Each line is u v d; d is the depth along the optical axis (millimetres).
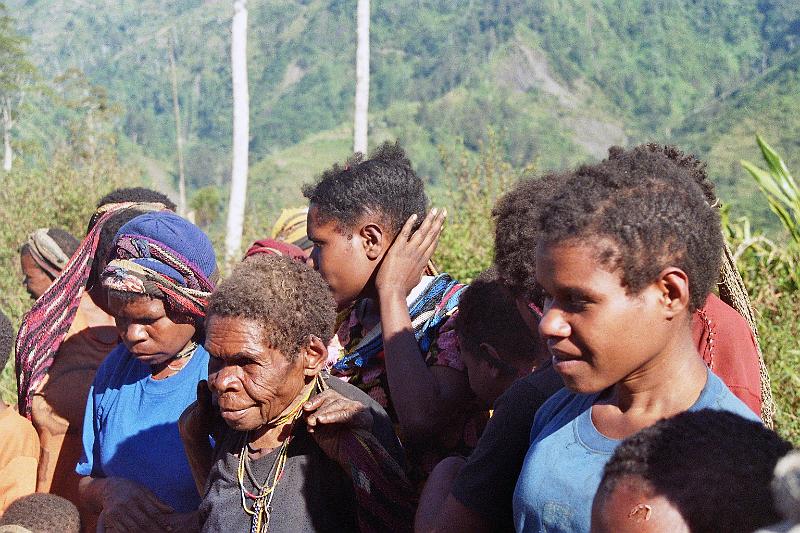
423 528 2176
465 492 2107
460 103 175625
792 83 129000
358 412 2254
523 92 186625
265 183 148250
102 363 3340
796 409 4777
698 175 2531
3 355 3555
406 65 196000
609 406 1854
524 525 1881
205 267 3084
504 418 2109
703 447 1423
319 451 2346
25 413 3633
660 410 1779
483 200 9062
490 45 195500
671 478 1402
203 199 52250
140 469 3021
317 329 2352
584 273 1688
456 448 2738
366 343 2938
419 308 2873
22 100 71938
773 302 5434
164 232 2982
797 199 5957
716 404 1754
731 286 2588
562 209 1729
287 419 2361
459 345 2717
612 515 1437
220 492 2400
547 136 166625
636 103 193750
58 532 2898
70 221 13711
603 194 1720
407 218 2850
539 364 2527
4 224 12398
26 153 59375
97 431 3236
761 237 5793
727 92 199375
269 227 12281
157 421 3035
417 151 154625
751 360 2322
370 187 2795
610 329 1695
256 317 2268
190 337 3037
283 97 197250
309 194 3059
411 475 2461
